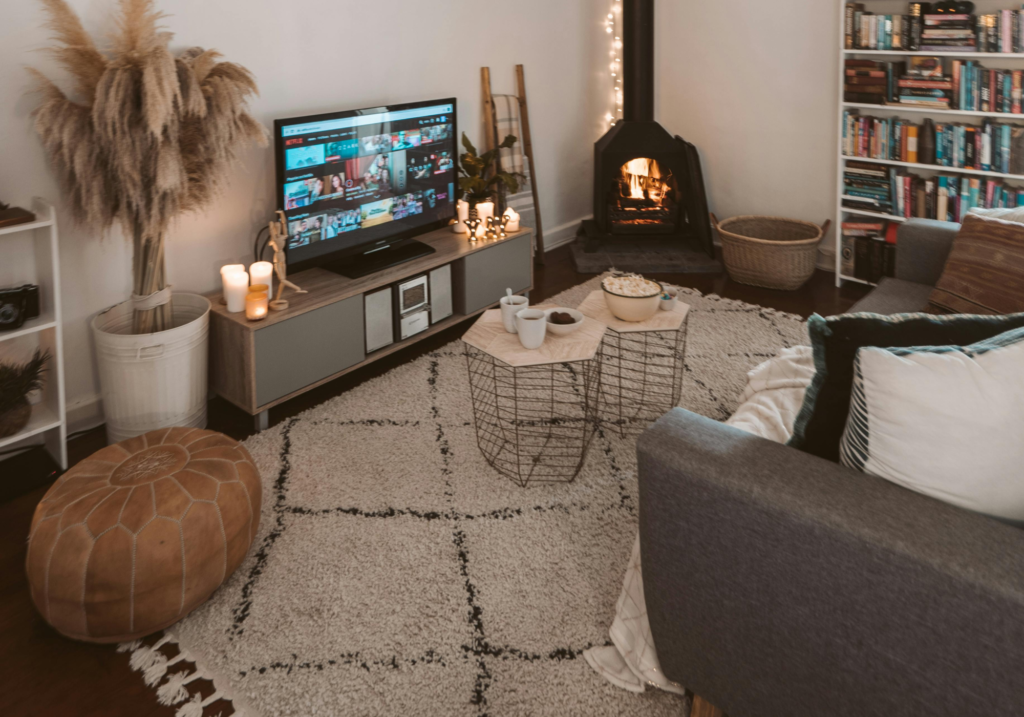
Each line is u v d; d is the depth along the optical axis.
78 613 1.68
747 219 4.52
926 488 1.20
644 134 4.44
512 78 4.27
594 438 2.64
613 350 3.33
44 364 2.46
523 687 1.65
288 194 2.87
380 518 2.21
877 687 1.22
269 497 2.31
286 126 2.80
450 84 3.86
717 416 2.78
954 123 3.73
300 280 3.05
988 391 1.17
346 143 3.04
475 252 3.51
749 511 1.26
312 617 1.85
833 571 1.19
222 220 2.95
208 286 2.97
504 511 2.24
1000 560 1.06
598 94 4.98
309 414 2.82
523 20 4.24
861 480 1.25
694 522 1.35
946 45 3.54
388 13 3.41
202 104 2.23
